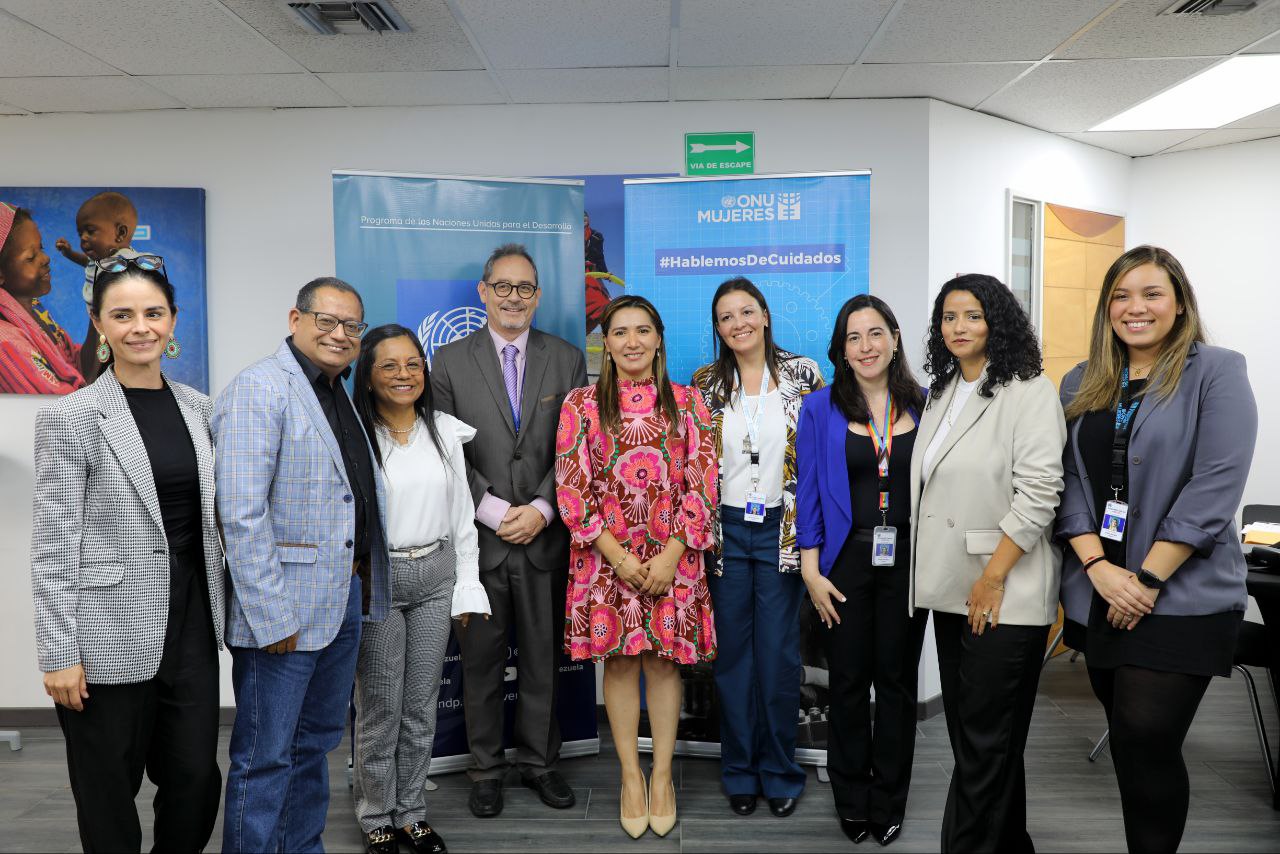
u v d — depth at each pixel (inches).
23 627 143.3
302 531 80.9
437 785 118.6
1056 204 172.6
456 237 122.3
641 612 100.7
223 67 124.0
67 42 114.0
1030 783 117.3
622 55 122.3
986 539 84.0
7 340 141.8
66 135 144.0
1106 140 176.7
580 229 125.6
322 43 115.8
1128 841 79.4
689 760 126.5
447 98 140.7
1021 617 81.7
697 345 127.3
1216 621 74.2
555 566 110.9
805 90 139.4
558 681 117.3
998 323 84.6
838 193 123.8
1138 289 76.4
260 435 78.4
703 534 100.6
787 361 109.3
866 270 123.8
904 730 98.1
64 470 71.7
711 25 112.0
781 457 105.0
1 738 133.3
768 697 106.4
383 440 96.4
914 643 97.1
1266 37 118.8
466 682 111.0
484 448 109.8
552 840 102.0
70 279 141.9
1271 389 178.2
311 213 145.2
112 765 73.7
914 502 90.2
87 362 142.6
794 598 106.3
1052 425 81.1
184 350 143.9
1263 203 176.7
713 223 126.0
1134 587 74.7
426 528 96.0
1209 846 99.8
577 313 126.0
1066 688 157.6
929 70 130.7
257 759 80.4
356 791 99.9
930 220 144.9
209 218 145.0
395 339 93.7
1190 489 74.0
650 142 144.8
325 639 82.0
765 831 103.5
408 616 97.8
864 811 101.0
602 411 101.4
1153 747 76.0
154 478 75.1
